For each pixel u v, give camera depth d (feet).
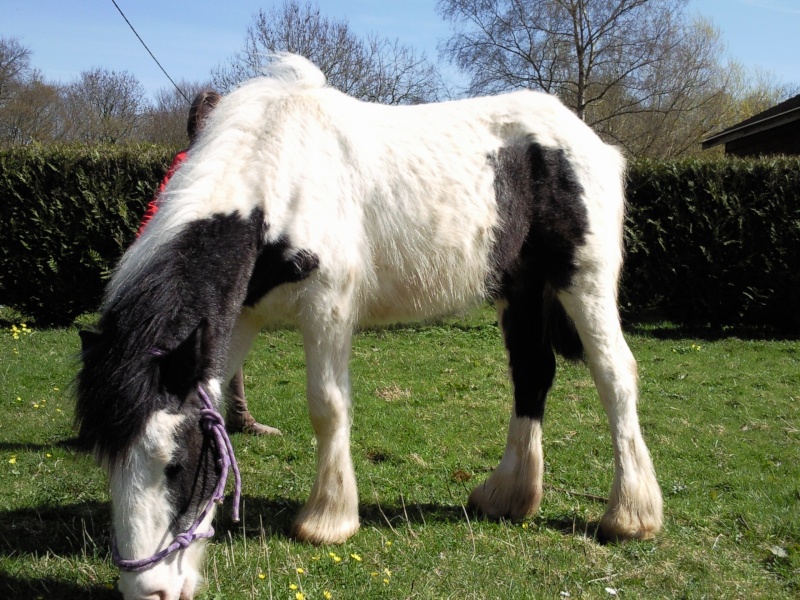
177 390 8.05
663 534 11.93
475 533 11.74
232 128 10.54
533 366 12.68
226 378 10.87
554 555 11.06
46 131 94.89
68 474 13.51
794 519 12.42
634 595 9.95
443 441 16.72
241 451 15.57
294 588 9.38
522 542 11.43
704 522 12.46
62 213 29.81
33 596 9.23
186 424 8.08
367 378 22.63
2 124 94.22
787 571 10.70
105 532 11.14
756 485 14.24
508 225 11.87
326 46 69.62
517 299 12.72
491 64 80.28
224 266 9.43
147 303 8.43
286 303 10.59
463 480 14.32
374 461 15.52
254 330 11.22
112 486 7.77
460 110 12.19
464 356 25.94
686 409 20.01
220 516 11.95
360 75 69.41
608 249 12.10
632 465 11.79
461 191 11.49
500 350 27.07
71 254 29.96
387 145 11.33
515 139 12.05
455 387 21.70
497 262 12.01
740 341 30.19
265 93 11.09
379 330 29.58
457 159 11.59
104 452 7.75
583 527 12.22
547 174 11.94
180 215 9.45
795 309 31.42
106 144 32.09
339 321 10.62
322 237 10.37
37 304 30.55
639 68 76.38
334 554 10.37
